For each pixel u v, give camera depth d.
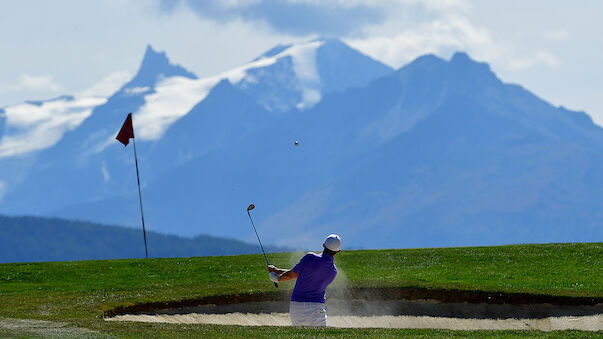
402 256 98.62
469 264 90.81
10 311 59.28
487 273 83.06
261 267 91.69
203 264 94.25
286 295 72.06
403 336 46.44
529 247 103.50
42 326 48.78
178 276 85.00
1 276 85.50
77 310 60.53
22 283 81.38
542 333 48.78
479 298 70.25
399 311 70.56
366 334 46.75
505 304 69.56
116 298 66.88
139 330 47.44
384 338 45.59
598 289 71.44
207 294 69.69
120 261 98.25
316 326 49.09
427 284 73.12
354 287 72.38
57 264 95.62
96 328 48.06
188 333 46.34
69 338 44.12
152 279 82.75
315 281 49.94
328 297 71.75
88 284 79.19
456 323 67.62
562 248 100.94
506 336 47.22
